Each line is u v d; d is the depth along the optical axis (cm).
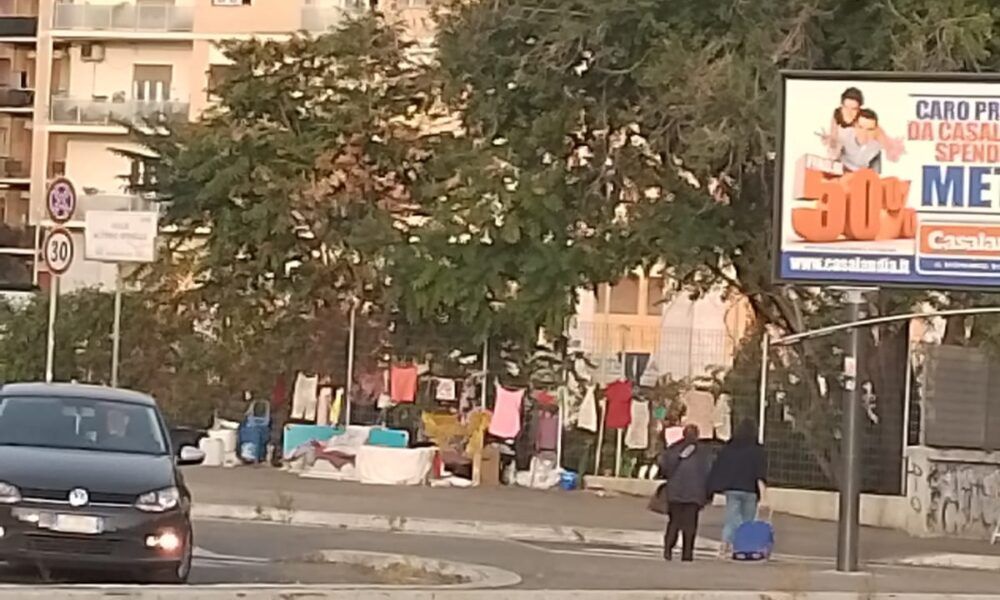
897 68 3172
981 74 2500
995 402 3322
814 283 2523
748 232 3506
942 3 3183
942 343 3503
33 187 7600
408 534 2869
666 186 3566
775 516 3416
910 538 3192
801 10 3228
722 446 2766
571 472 3788
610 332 3900
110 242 4016
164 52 7488
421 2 5462
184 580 1812
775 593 1981
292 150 4362
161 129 4719
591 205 3694
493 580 2088
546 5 3512
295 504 3122
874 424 3397
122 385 4441
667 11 3341
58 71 7631
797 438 3531
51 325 2922
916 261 2511
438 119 4559
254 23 7262
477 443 3762
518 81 3538
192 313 4412
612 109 3525
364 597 1734
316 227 4288
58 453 1811
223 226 4300
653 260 3628
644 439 3797
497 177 3738
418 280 3762
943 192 2506
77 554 1706
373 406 3938
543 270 3688
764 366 3569
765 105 3167
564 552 2645
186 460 1931
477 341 3781
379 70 4581
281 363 4119
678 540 2889
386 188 4475
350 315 4003
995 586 2381
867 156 2520
